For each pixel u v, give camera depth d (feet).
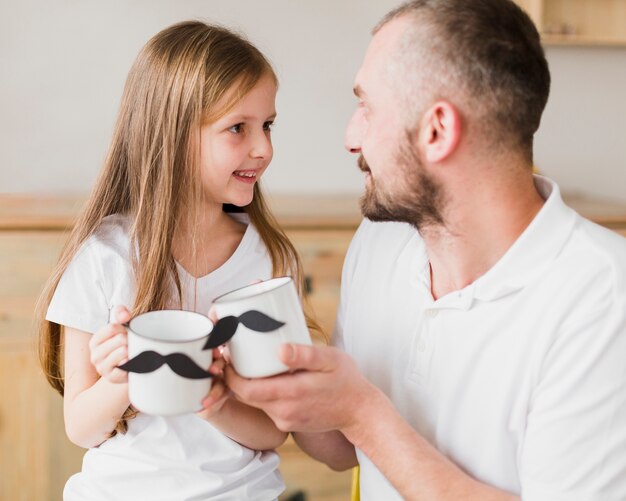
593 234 3.51
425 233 3.70
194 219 4.40
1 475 7.57
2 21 8.79
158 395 2.83
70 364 4.18
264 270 4.68
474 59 3.32
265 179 9.60
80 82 9.04
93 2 8.92
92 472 4.21
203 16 9.15
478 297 3.56
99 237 4.29
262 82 4.38
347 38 9.50
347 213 8.14
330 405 3.23
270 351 2.98
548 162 10.27
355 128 3.78
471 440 3.56
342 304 4.43
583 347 3.29
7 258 7.32
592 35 9.98
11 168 9.05
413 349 3.78
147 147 4.36
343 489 8.02
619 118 10.30
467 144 3.40
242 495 4.24
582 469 3.23
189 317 3.06
